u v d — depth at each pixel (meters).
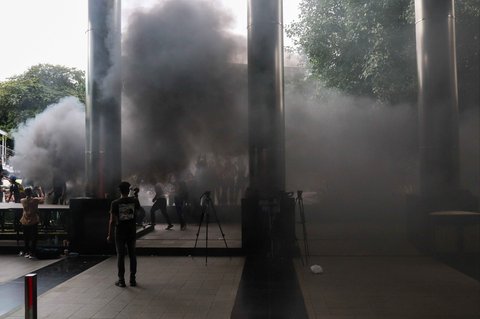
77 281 7.64
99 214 10.31
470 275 7.91
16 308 6.00
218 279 7.78
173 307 6.08
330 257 9.75
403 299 6.38
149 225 14.11
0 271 8.50
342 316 5.60
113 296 6.66
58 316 5.68
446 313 5.68
